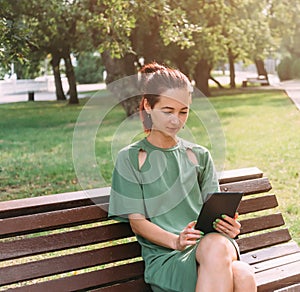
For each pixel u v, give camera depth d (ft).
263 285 9.39
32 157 31.42
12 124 48.34
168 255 9.12
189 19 34.50
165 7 24.44
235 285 8.39
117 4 23.15
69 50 65.16
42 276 8.98
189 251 8.96
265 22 56.44
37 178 25.85
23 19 30.58
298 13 59.00
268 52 61.31
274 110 52.39
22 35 21.16
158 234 9.18
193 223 9.06
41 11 31.42
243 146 32.81
